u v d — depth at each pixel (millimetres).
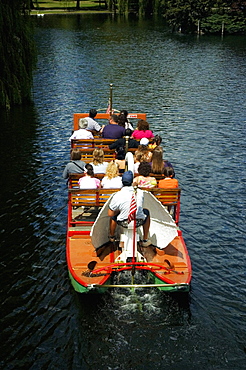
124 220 7590
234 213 10969
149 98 23875
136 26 64812
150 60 36719
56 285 8125
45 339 6824
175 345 6738
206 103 22906
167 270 7562
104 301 7648
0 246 9406
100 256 8070
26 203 11438
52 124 18844
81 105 22219
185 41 50344
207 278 8398
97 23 67750
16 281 8242
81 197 8656
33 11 85375
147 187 8844
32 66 23938
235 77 29875
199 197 11820
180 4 59469
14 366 6332
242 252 9305
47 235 9875
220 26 58750
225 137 17219
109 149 11180
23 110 21156
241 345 6770
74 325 7109
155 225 8344
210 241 9695
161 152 9477
